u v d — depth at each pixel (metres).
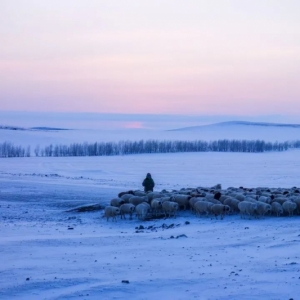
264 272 15.26
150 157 151.12
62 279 14.86
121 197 33.84
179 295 13.09
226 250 19.34
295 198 30.23
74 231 26.20
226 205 28.55
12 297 13.07
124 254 18.95
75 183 60.66
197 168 102.56
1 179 64.75
